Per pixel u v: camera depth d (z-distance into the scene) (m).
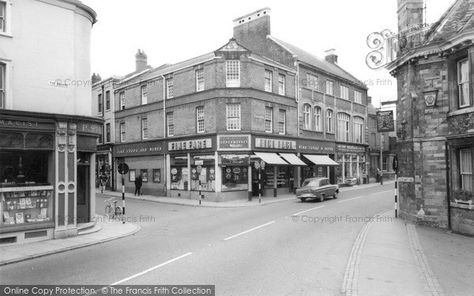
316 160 29.73
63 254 9.97
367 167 39.69
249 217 16.09
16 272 8.12
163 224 15.02
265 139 25.09
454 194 13.15
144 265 8.38
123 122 32.22
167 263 8.48
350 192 28.98
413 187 14.62
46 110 12.65
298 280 7.10
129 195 28.61
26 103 12.17
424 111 14.45
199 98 24.94
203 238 11.52
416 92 14.69
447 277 7.50
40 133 11.76
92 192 14.15
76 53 13.56
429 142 14.23
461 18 14.00
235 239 11.17
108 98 34.19
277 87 26.91
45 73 12.67
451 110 13.40
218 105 23.97
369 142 41.78
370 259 8.59
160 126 27.98
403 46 15.50
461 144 12.71
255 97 24.58
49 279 7.48
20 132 11.31
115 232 13.10
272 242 10.66
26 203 11.56
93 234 12.71
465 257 9.25
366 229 12.77
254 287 6.70
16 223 11.30
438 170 13.96
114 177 33.03
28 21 12.32
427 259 8.98
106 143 33.38
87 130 13.20
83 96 13.84
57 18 13.06
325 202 21.92
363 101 39.59
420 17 15.27
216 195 23.53
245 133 23.81
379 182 41.88
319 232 12.21
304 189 22.33
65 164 12.22
